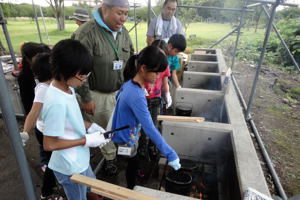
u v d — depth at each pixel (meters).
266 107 4.02
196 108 2.68
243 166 1.43
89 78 1.96
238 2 8.78
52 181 1.77
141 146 2.06
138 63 1.31
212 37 9.38
